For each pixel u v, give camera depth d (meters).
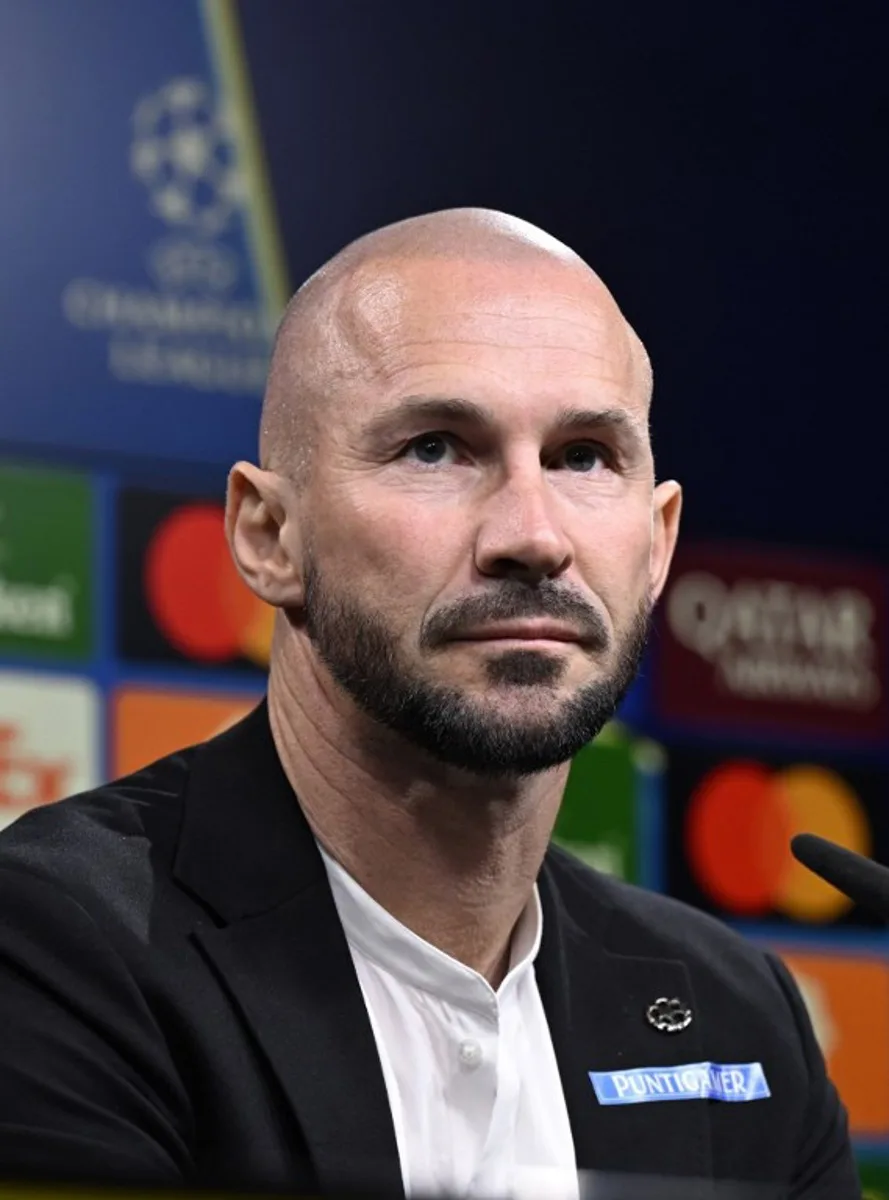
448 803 3.51
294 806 3.66
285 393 3.60
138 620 5.60
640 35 6.54
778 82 6.70
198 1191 2.11
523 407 3.38
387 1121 3.41
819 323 6.64
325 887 3.60
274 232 5.95
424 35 6.24
